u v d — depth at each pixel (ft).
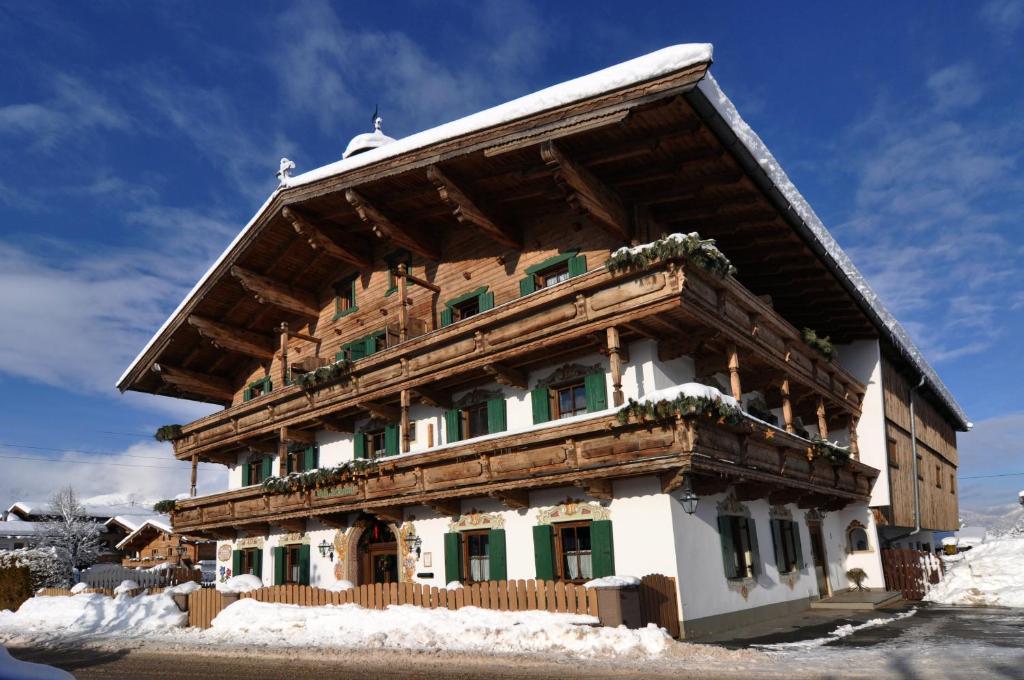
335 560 65.67
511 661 34.32
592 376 51.03
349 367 62.54
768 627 47.93
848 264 60.90
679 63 38.81
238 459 86.07
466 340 54.19
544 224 57.36
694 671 30.73
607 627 37.47
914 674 29.40
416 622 41.96
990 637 41.73
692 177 48.19
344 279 74.33
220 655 41.47
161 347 79.71
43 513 177.47
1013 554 72.28
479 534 54.44
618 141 45.73
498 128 47.91
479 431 58.70
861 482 68.85
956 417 108.47
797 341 57.47
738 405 43.75
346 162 57.72
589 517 47.24
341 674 33.17
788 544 59.41
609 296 45.42
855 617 53.83
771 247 55.01
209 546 148.05
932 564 73.15
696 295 43.83
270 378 81.20
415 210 61.26
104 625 58.18
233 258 70.13
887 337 73.87
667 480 43.06
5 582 74.95
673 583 42.57
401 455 55.52
